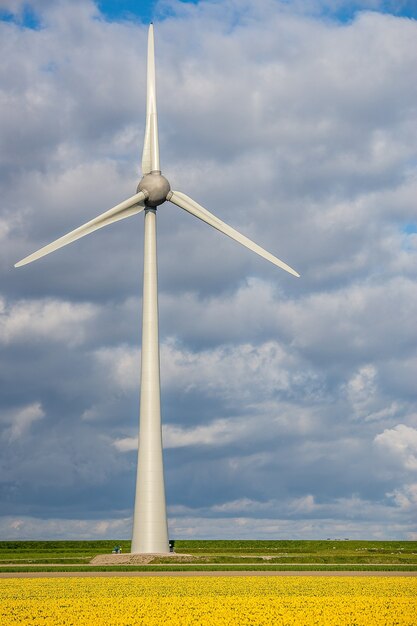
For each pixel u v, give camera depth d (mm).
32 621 41781
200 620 41844
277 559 81500
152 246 87312
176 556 80812
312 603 47719
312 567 73875
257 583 58594
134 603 48000
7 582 60500
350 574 66750
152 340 85812
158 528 83250
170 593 52719
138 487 83938
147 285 86812
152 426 84562
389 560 81875
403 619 42312
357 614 43781
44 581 61188
